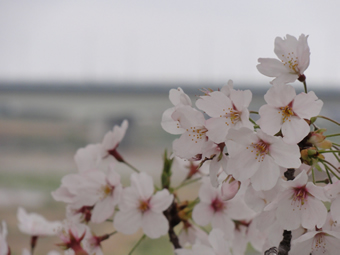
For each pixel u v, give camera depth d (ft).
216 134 1.31
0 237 1.49
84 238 1.56
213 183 1.34
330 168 1.40
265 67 1.40
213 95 1.33
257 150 1.32
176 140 1.34
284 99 1.30
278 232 1.42
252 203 1.40
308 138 1.32
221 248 1.50
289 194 1.35
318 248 1.36
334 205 1.31
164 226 1.58
